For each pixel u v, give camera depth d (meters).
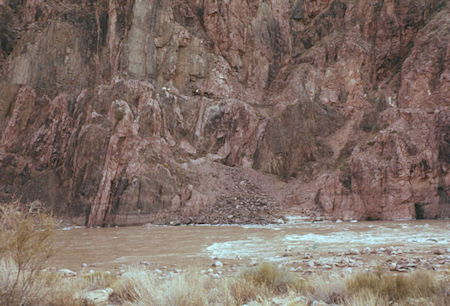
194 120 34.62
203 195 28.03
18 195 28.95
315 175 31.42
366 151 28.73
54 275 5.55
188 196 27.50
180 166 30.27
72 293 4.94
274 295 5.31
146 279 5.62
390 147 27.78
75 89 35.12
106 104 31.91
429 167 26.66
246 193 29.95
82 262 10.95
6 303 3.89
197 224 25.45
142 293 4.87
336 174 28.55
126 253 12.73
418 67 32.72
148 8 37.06
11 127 32.44
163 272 8.67
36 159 32.06
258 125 35.81
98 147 28.95
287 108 36.28
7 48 36.91
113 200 26.86
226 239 16.19
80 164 28.86
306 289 5.57
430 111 30.02
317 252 11.56
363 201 26.91
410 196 25.89
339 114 36.34
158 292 4.68
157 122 31.58
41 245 4.46
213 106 35.22
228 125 34.94
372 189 26.61
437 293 4.57
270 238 16.17
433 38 33.06
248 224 24.89
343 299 4.77
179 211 26.88
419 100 31.69
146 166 28.28
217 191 29.42
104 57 36.12
